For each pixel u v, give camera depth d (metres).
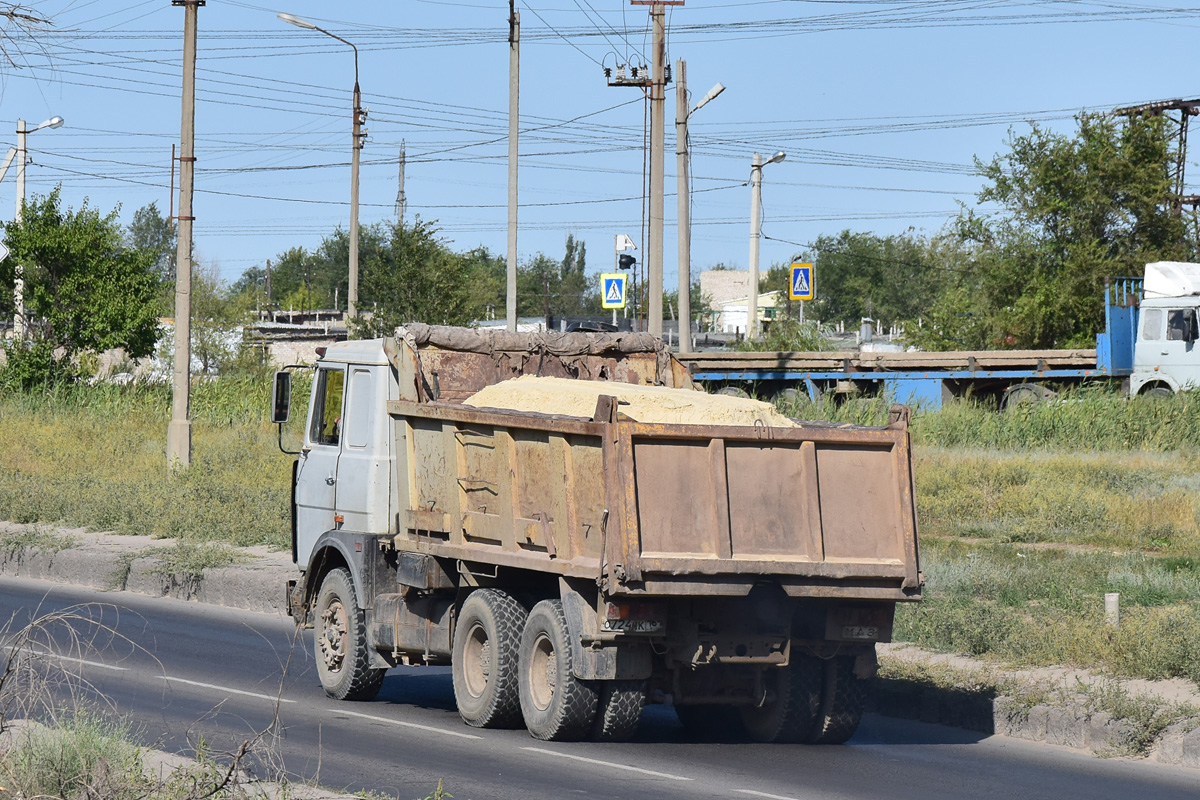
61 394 152.50
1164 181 177.75
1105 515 78.50
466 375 46.62
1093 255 176.88
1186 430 118.75
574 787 32.62
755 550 35.53
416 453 43.53
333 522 47.25
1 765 26.75
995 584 57.47
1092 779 35.44
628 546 34.19
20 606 63.66
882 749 39.06
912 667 45.97
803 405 142.50
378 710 43.66
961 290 198.75
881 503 36.81
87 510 85.38
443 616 42.81
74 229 156.38
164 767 29.98
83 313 157.75
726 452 35.53
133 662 50.47
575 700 37.16
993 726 41.94
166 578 69.69
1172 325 134.75
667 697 39.12
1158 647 44.41
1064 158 179.62
